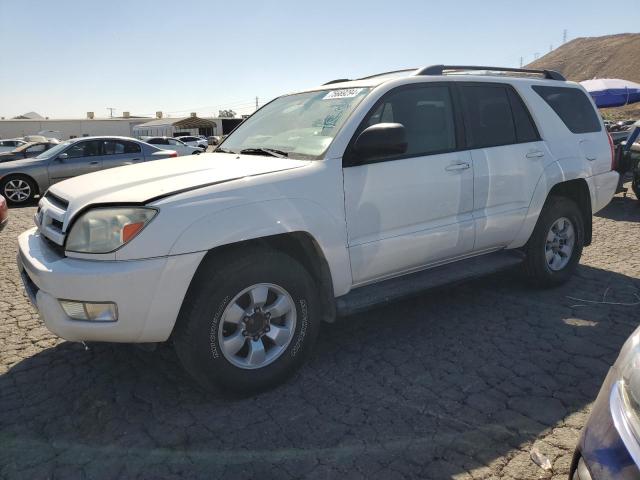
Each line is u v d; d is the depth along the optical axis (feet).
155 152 42.75
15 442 8.83
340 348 12.20
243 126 14.78
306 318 10.57
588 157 15.84
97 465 8.21
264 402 9.93
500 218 13.56
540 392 10.05
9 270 19.11
